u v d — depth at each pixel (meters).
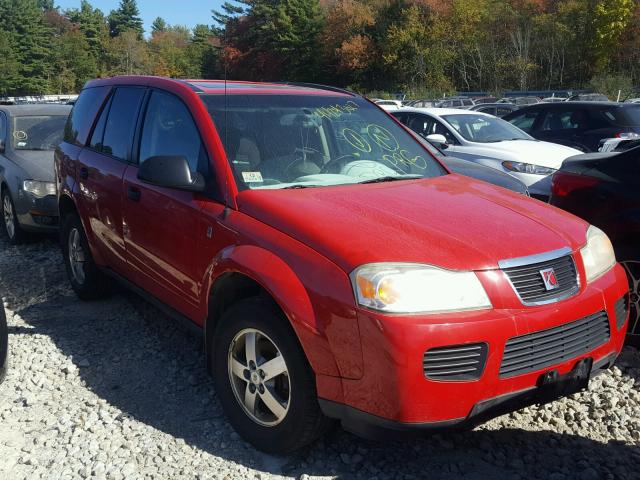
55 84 92.62
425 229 3.15
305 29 59.97
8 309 5.58
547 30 52.09
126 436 3.56
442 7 54.75
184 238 3.86
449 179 4.22
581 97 23.12
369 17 58.75
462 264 2.93
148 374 4.33
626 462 3.34
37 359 4.54
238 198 3.57
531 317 2.95
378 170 4.14
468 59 55.91
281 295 3.03
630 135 10.73
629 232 4.54
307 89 4.65
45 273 6.65
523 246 3.12
